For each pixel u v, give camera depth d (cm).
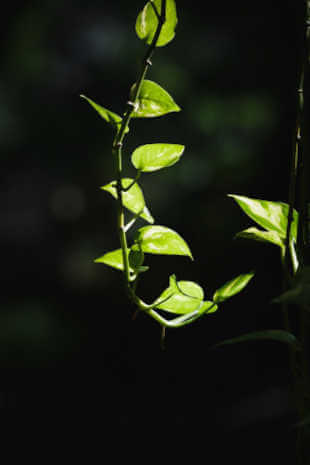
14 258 1048
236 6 1052
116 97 1055
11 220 1056
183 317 205
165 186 954
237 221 974
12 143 1043
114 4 1080
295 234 206
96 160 1045
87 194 1056
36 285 1039
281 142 970
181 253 208
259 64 1021
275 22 1012
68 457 866
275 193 976
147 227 207
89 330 1027
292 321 592
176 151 202
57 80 1056
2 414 903
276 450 830
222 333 1005
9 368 947
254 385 976
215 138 973
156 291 996
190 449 872
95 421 935
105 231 1045
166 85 982
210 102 971
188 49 1033
